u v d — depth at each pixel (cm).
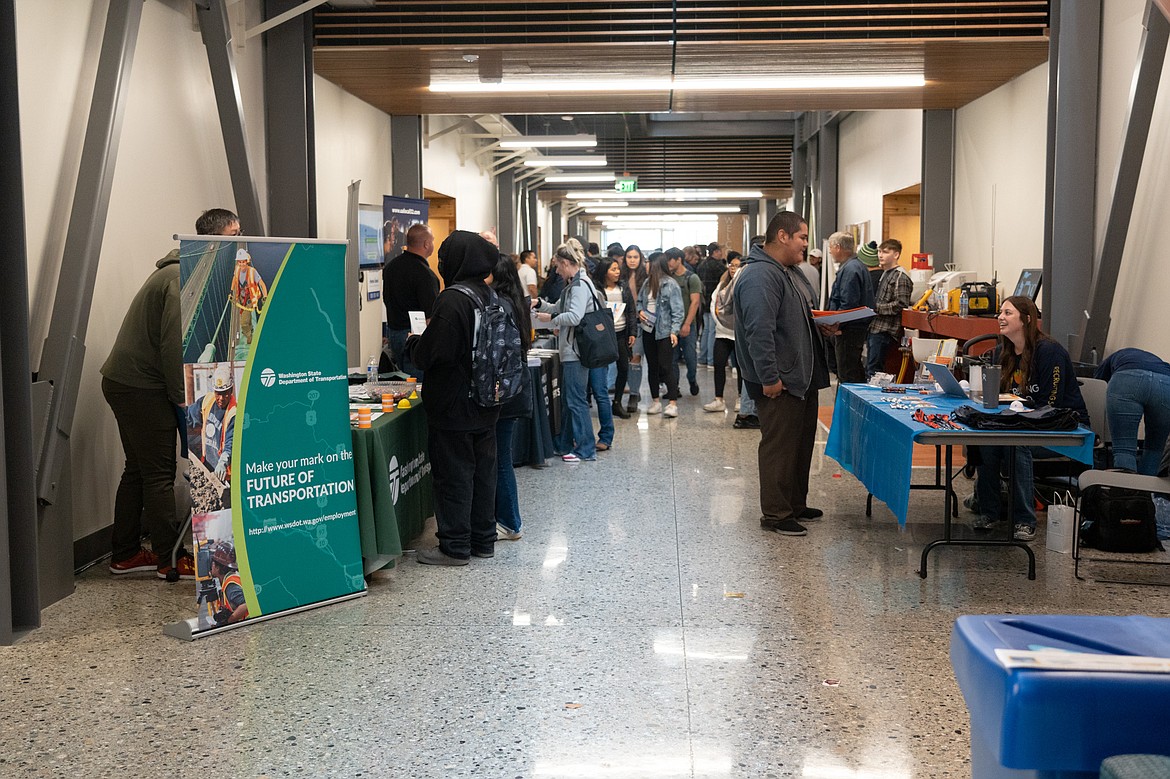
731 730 306
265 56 752
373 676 350
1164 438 516
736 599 433
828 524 565
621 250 1211
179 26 610
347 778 278
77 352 451
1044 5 709
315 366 424
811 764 284
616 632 393
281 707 325
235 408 399
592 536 541
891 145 1292
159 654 373
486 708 322
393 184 1116
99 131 471
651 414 1008
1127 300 659
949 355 837
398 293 726
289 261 412
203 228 477
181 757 291
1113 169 655
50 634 397
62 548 444
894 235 1339
